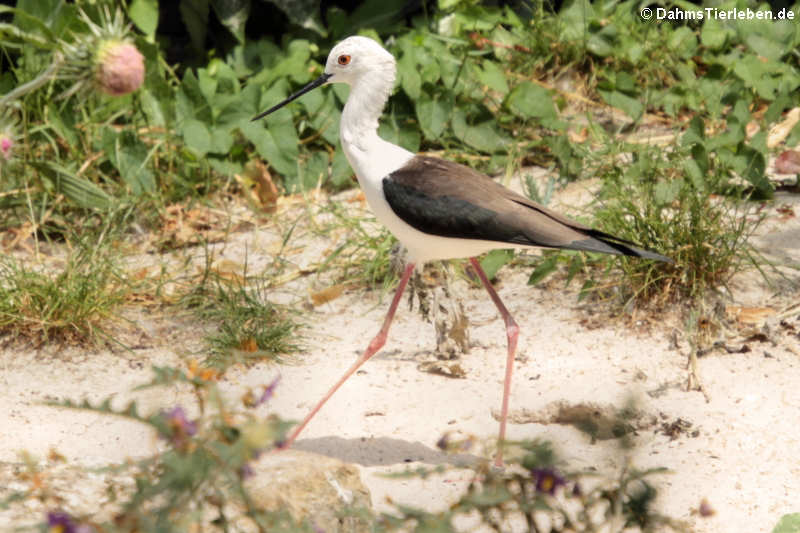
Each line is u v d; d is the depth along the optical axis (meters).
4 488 6.05
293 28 14.29
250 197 11.88
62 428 7.86
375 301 10.12
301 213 11.88
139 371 8.84
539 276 9.78
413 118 12.77
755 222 10.86
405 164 7.95
